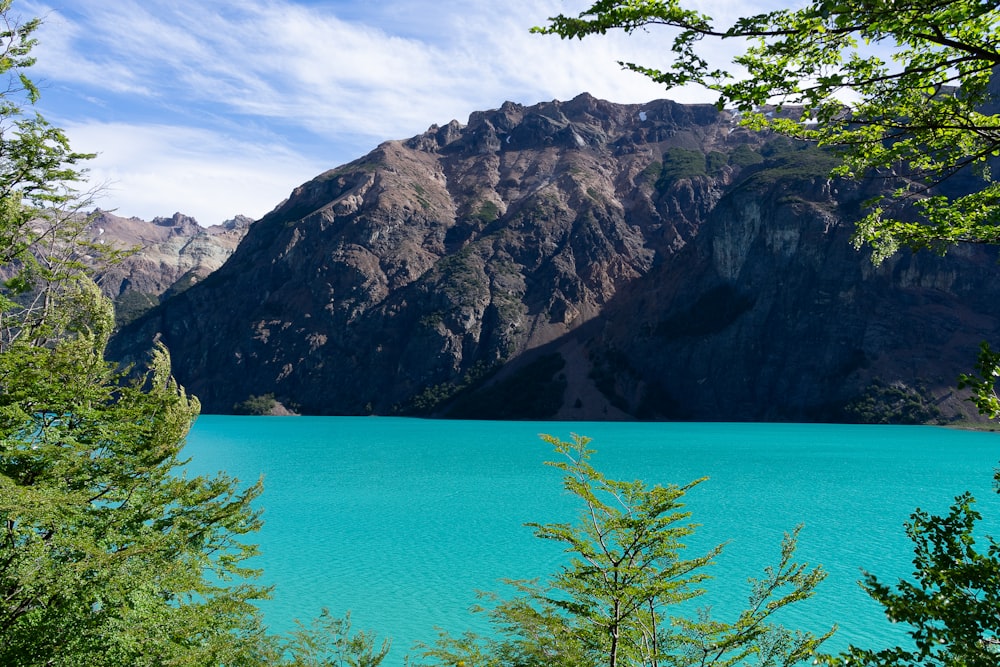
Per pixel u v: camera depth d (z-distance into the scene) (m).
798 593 12.52
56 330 18.62
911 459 87.75
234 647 16.05
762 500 56.84
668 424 169.50
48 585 13.26
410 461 88.38
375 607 30.14
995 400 7.04
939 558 7.56
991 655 6.74
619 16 7.42
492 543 42.22
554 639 12.62
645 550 12.79
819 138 8.98
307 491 62.91
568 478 13.04
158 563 15.41
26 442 15.63
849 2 6.61
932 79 7.77
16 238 17.59
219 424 177.75
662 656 13.03
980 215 9.01
